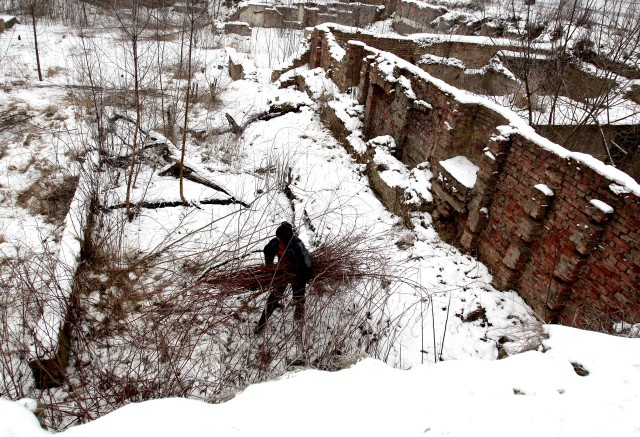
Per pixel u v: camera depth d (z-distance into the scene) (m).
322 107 12.88
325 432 2.46
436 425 2.58
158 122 11.27
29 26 19.94
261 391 2.73
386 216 8.26
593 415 2.70
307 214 7.86
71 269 5.56
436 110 8.21
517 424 2.62
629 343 3.37
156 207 8.00
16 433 2.35
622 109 10.64
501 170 6.34
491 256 6.65
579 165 5.04
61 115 11.69
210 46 20.44
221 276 5.35
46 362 4.35
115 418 2.44
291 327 5.28
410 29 22.69
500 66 14.66
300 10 25.20
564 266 5.30
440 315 5.82
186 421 2.45
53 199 7.97
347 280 5.40
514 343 4.53
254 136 11.69
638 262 4.45
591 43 11.38
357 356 3.78
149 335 4.89
